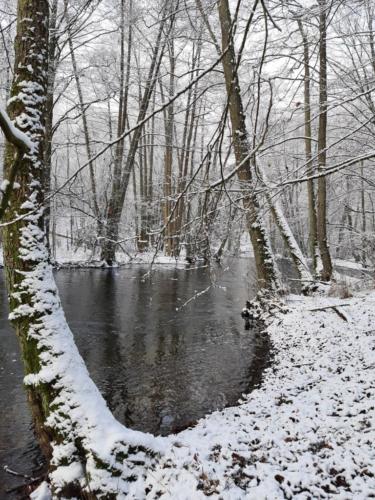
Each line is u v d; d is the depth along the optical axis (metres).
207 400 6.62
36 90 4.18
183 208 5.52
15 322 4.07
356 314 10.05
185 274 20.89
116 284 17.28
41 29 4.25
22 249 4.07
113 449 3.52
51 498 3.92
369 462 3.62
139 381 7.45
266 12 2.56
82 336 10.09
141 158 28.00
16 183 4.05
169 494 3.33
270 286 13.06
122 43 15.12
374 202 22.83
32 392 3.94
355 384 5.74
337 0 4.79
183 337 10.30
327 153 9.98
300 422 4.74
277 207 15.16
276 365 8.03
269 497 3.24
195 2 6.02
